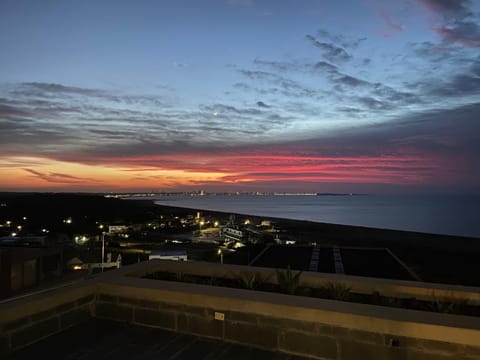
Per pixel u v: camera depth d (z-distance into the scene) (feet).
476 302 12.30
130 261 169.37
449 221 611.06
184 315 12.41
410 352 9.78
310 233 350.64
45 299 11.85
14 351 10.92
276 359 10.71
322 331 10.68
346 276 14.35
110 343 11.63
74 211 513.86
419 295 12.90
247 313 11.56
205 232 374.63
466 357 9.27
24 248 58.75
